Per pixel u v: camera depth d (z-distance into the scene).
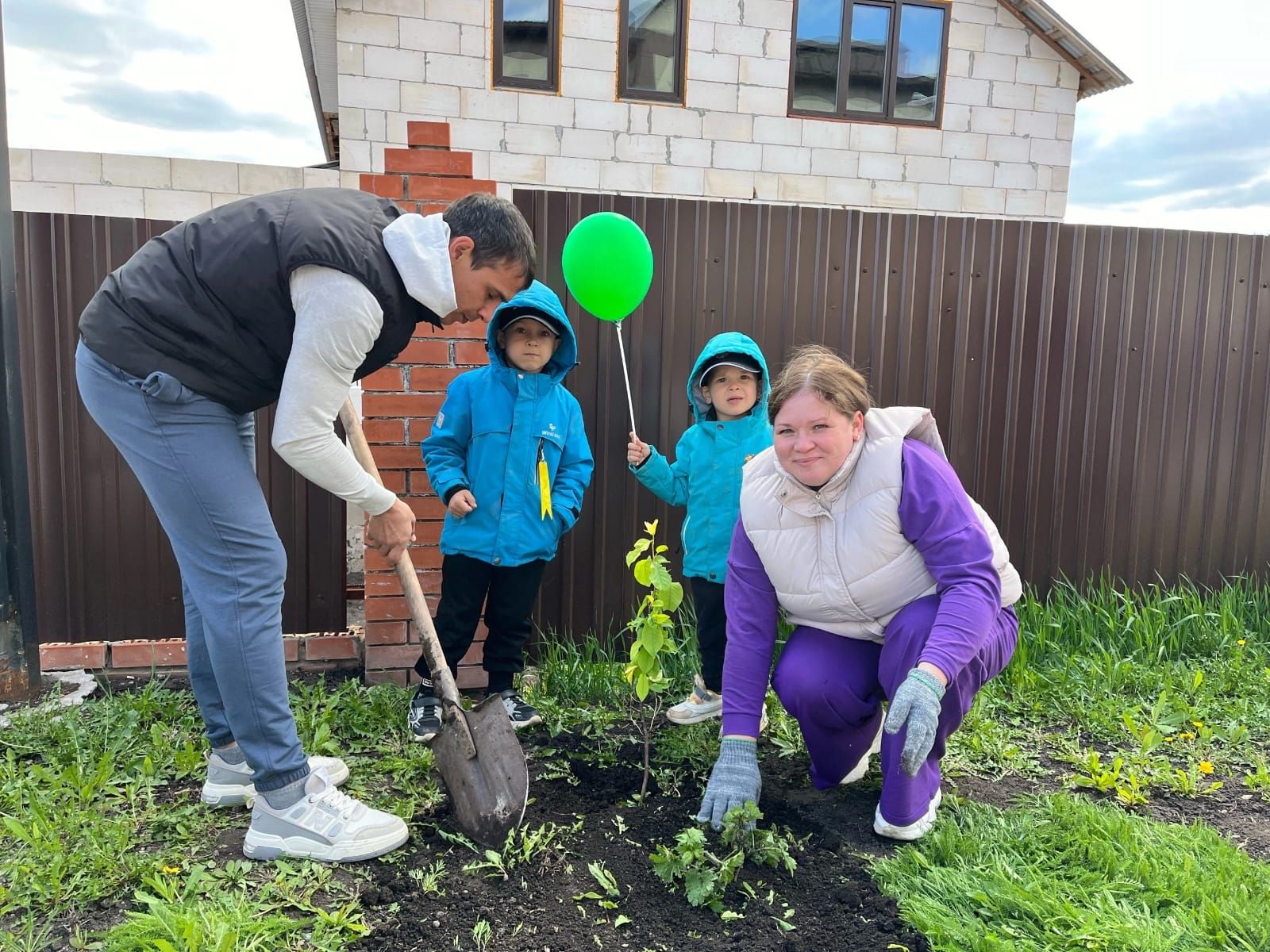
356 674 3.70
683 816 2.49
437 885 2.12
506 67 9.34
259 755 2.18
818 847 2.34
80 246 3.58
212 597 2.12
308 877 2.13
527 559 3.17
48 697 3.27
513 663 3.28
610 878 2.14
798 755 2.97
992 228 4.17
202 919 1.84
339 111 8.88
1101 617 4.20
